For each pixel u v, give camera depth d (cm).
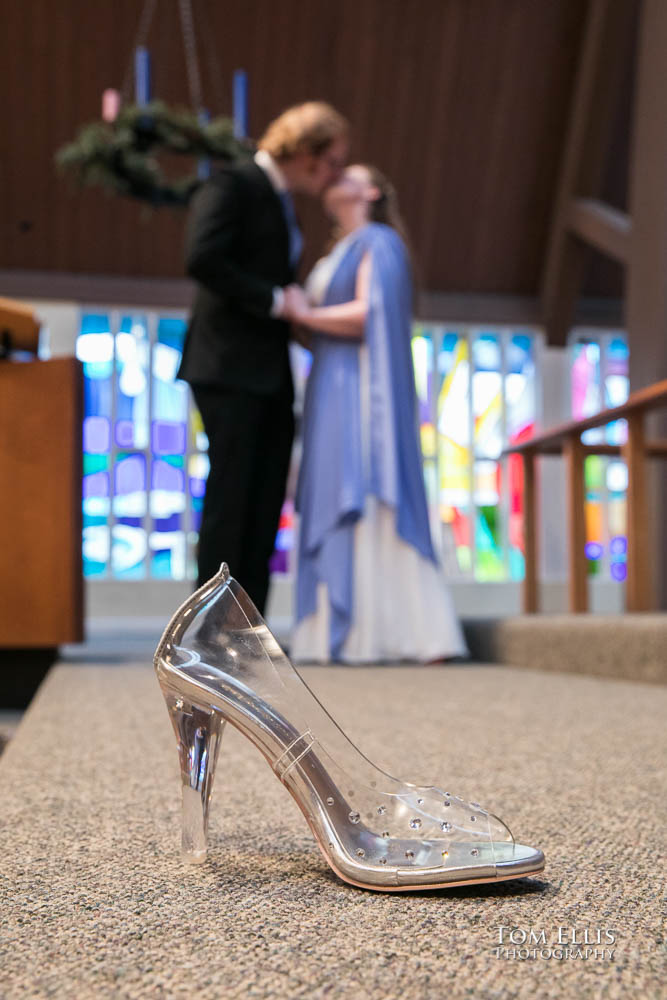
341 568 319
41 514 308
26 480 308
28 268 729
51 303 735
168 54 650
